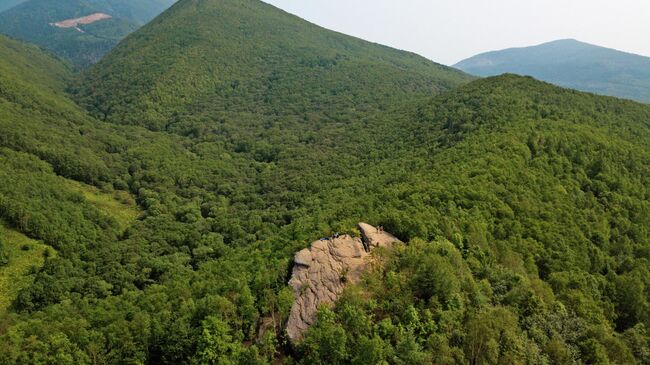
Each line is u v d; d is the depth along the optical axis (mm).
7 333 52500
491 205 69250
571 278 58344
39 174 123062
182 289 55875
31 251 95625
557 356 39875
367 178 107062
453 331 40375
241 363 39219
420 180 80000
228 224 109812
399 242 52469
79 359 43188
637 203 82375
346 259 49312
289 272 49875
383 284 45156
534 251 63219
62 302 76312
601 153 91750
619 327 59094
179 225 113000
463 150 93062
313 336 39094
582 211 76625
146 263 92312
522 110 112188
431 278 44062
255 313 44219
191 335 42000
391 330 39656
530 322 44000
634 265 69125
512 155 84875
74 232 104812
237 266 59656
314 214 84500
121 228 114625
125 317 52281
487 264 54219
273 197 122938
